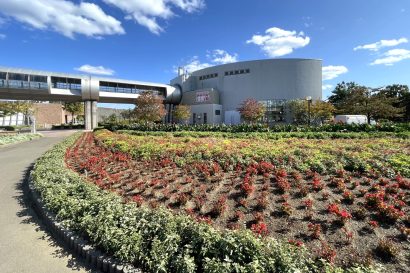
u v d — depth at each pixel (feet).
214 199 17.48
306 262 9.97
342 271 9.11
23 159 40.81
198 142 42.68
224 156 27.35
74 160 33.42
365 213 14.65
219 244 10.50
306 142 42.86
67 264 12.01
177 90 170.81
